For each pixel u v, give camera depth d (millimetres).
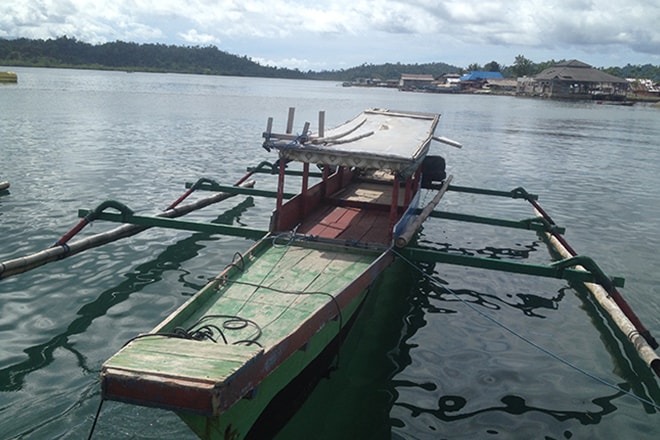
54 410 7566
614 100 128250
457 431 7703
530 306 11961
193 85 124000
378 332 10477
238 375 5551
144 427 7293
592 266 10516
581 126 58719
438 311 11539
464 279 13359
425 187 18703
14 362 8711
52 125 35906
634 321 10273
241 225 16750
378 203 13836
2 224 15039
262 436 6977
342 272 9641
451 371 9234
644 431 7914
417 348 9945
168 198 19078
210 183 17219
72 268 12523
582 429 7871
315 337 7746
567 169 30125
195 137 34656
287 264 9898
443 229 17594
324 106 72812
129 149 28453
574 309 11883
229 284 8914
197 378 5281
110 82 111188
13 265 11320
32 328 9805
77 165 23484
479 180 26078
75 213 16453
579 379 9180
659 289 13016
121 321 10227
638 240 16984
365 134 13188
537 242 16531
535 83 149500
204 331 7129
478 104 101750
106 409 7617
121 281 12016
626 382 9164
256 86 150750
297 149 10867
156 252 13891
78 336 9609
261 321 7797
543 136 47031
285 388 7160
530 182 25953
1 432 7090
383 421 7863
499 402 8414
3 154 24891
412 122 15695
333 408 8125
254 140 34625
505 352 9938
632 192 24344
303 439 7453
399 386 8727
